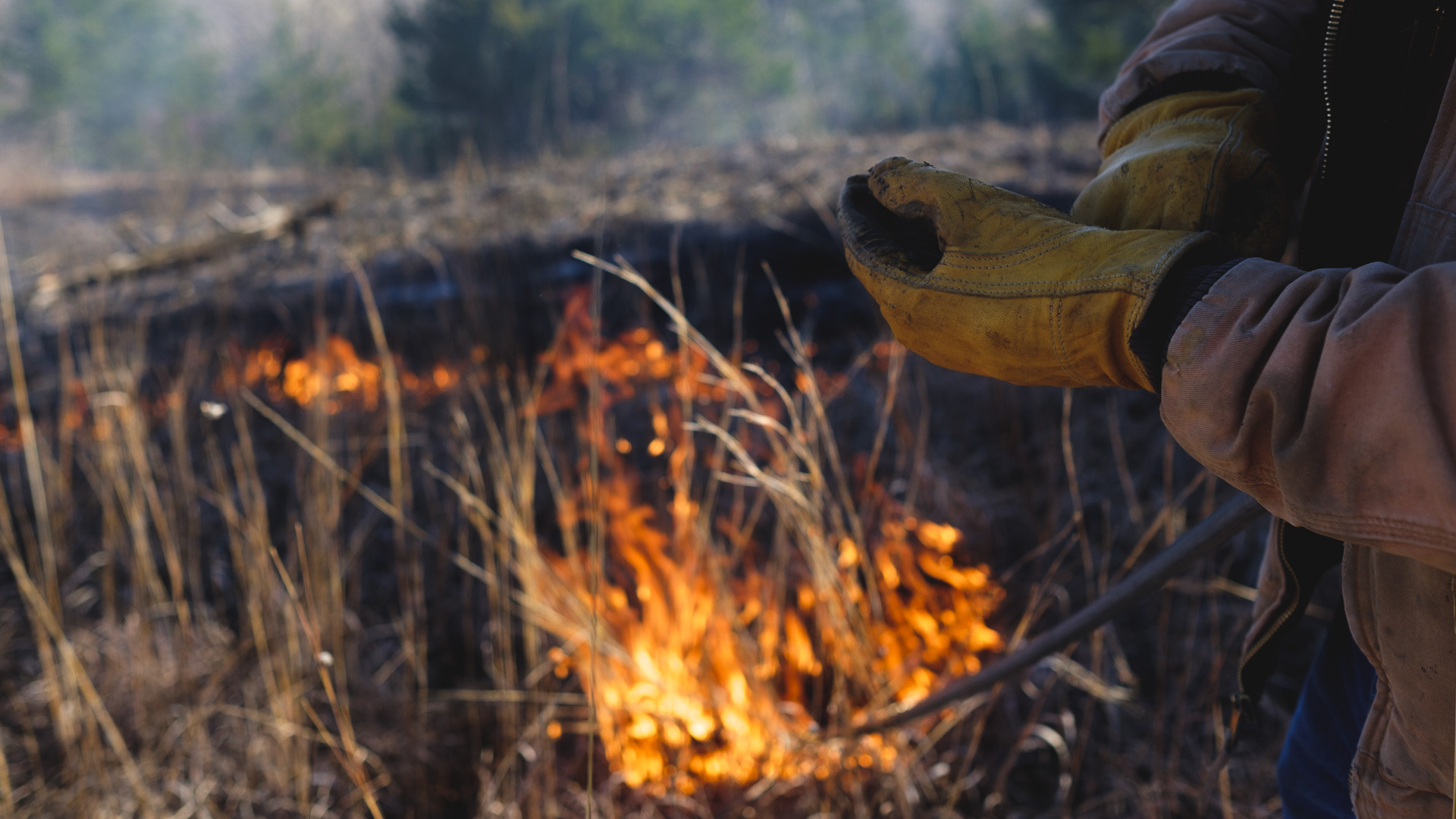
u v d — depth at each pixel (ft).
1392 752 2.66
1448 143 2.22
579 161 22.31
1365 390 1.79
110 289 17.07
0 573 8.84
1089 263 2.33
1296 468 1.90
